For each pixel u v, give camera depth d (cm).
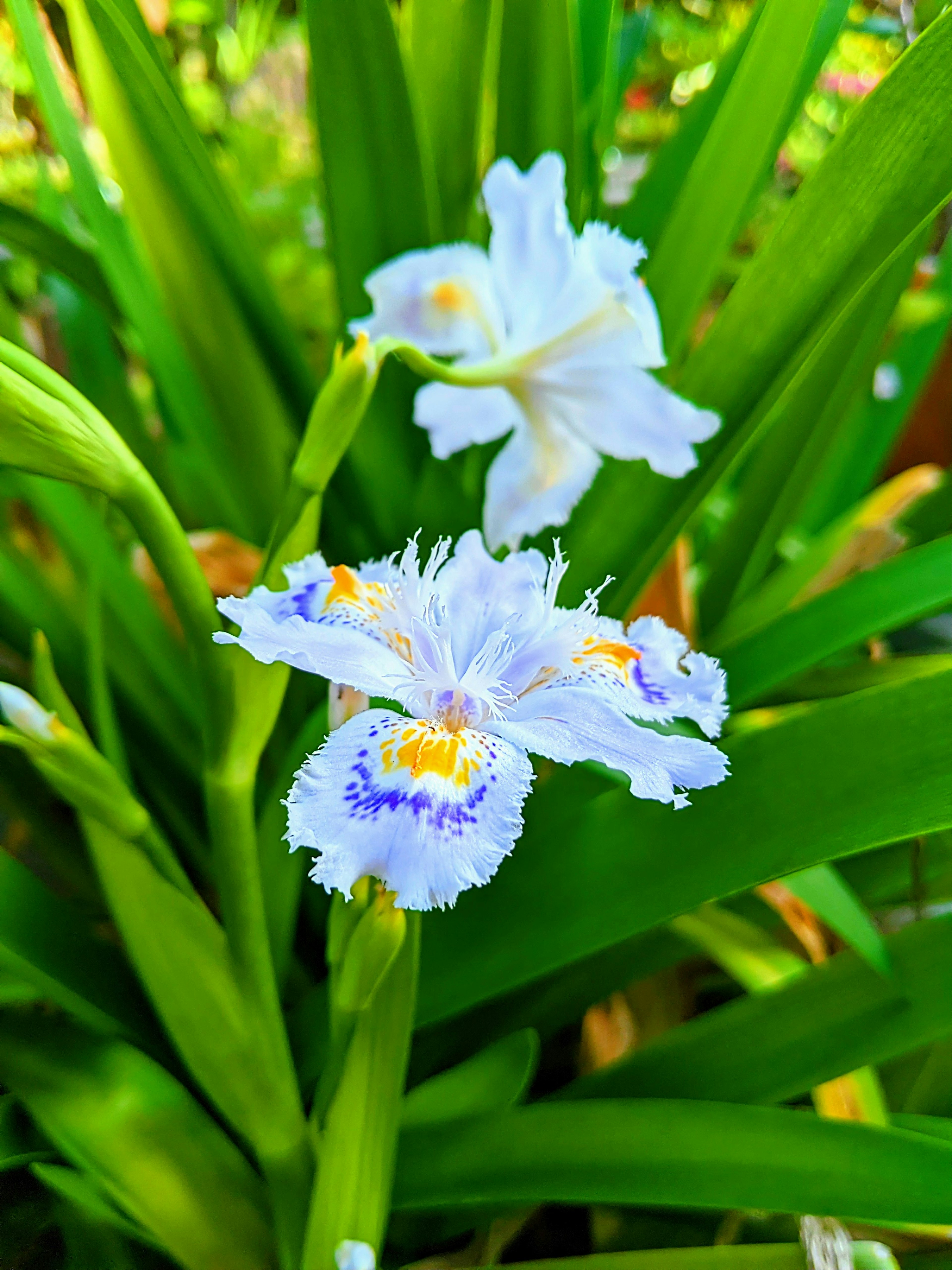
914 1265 15
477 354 14
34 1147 14
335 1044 12
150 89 15
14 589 18
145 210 17
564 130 18
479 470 19
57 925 15
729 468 16
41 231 17
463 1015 17
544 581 13
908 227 13
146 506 10
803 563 21
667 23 32
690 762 11
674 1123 13
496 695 11
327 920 18
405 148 16
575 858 15
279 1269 14
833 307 14
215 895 20
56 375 10
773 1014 15
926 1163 12
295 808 10
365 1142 12
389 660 11
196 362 18
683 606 19
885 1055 14
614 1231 16
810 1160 13
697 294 17
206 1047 13
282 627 11
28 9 17
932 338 25
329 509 19
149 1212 13
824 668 20
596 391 14
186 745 19
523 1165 13
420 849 9
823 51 18
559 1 16
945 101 13
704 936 16
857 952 15
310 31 15
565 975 17
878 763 13
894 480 22
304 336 30
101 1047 14
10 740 11
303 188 29
